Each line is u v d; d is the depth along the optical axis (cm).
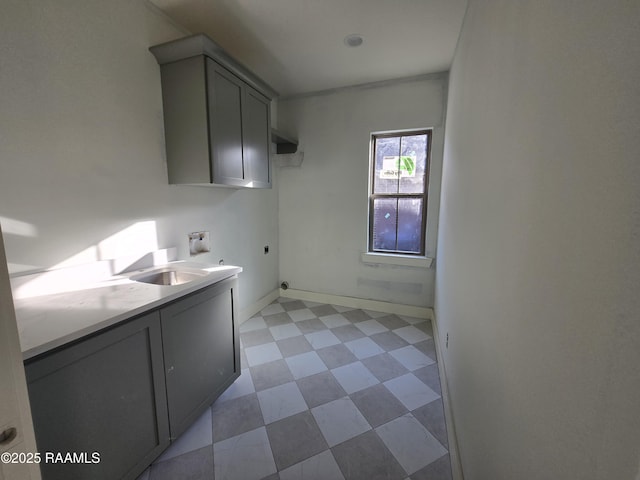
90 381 103
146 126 177
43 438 90
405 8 176
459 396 136
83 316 106
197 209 223
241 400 178
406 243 311
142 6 171
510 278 74
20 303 119
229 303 179
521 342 64
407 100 282
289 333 268
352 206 320
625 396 32
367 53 232
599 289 38
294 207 346
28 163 126
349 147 311
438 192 285
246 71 204
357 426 158
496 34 97
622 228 34
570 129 47
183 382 144
